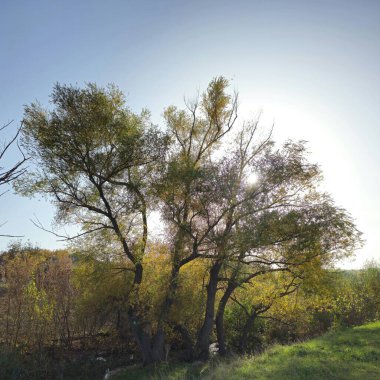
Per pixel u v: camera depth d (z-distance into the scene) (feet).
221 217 77.46
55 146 70.28
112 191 76.69
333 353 51.29
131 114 76.79
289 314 93.35
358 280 117.91
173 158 82.53
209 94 88.48
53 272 98.84
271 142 82.12
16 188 67.41
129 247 78.95
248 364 49.03
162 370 67.77
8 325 89.04
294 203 81.71
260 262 81.25
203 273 86.84
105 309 82.74
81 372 77.87
